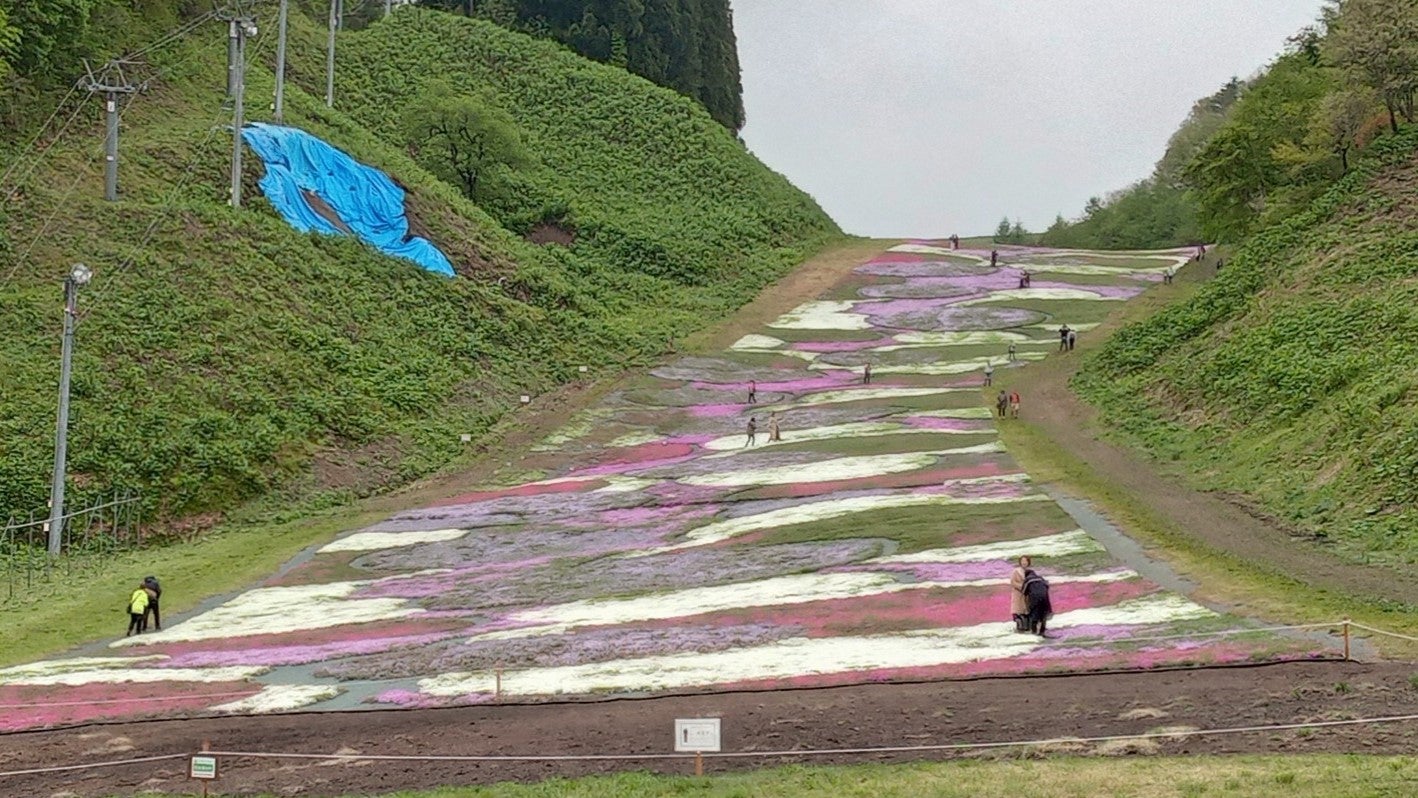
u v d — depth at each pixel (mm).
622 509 55156
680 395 82562
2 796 23734
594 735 24719
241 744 26219
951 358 88562
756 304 109875
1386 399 46031
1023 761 20891
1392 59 78375
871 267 122500
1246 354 59719
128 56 100500
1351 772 18766
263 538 55969
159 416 62750
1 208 75750
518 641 34406
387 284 87125
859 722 24156
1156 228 163375
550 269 105438
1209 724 22016
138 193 83750
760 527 47812
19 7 87438
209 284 76062
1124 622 30891
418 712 27906
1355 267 63500
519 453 71000
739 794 20203
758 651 31109
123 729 28188
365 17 167625
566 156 135250
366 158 103375
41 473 56844
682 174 137375
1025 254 128375
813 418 73438
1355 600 31016
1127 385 68250
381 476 65812
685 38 173875
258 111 102062
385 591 44344
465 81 142625
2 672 35000
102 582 48281
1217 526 41750
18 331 65875
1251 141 97000
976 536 42750
